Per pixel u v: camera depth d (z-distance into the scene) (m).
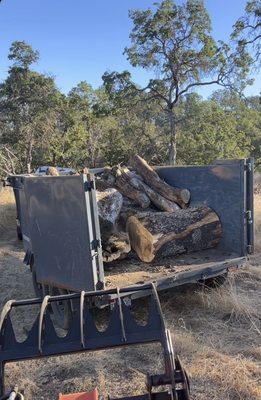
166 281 4.35
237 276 5.93
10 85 42.78
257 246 7.31
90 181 3.80
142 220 5.06
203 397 3.21
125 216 5.11
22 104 43.47
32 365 3.90
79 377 3.65
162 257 5.04
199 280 5.06
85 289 3.97
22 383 3.57
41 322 2.19
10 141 42.88
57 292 4.70
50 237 4.39
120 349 4.09
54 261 4.40
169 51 35.19
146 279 4.34
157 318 2.30
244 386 3.27
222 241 5.36
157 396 2.20
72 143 42.09
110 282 4.25
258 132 48.19
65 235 4.14
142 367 3.75
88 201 3.80
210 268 4.68
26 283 6.36
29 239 5.15
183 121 38.03
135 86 36.25
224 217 5.29
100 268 3.90
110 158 42.03
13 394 2.07
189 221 5.18
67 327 4.44
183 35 34.44
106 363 3.84
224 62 34.62
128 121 42.53
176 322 4.60
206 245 5.32
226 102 39.19
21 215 5.68
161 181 5.68
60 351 2.20
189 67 35.66
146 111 38.56
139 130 40.25
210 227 5.27
